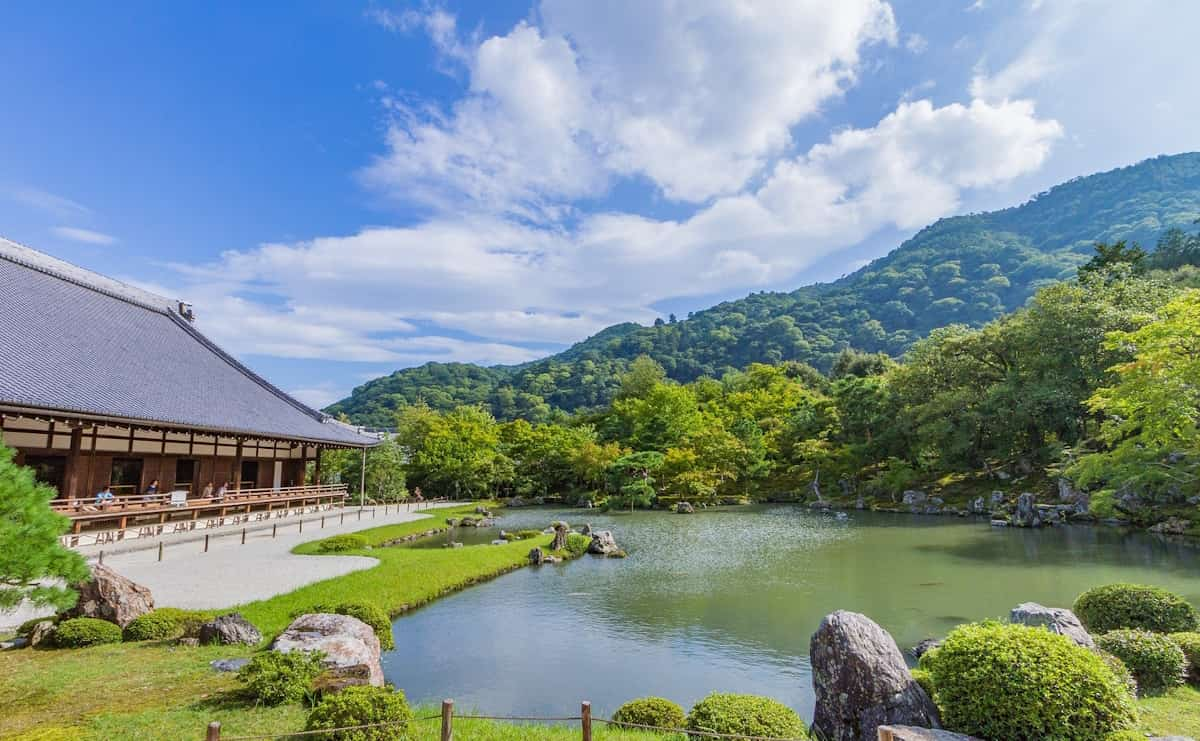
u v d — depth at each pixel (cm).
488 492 6125
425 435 6812
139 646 1116
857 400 5172
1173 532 2706
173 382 2819
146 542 2234
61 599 779
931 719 753
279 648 961
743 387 8575
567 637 1488
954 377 4644
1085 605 1246
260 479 3584
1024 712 671
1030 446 4372
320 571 1869
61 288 2938
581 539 2847
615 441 6650
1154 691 935
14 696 871
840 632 822
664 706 866
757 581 2103
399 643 1438
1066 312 3853
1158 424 1756
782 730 731
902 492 4644
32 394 1842
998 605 1709
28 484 767
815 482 5178
